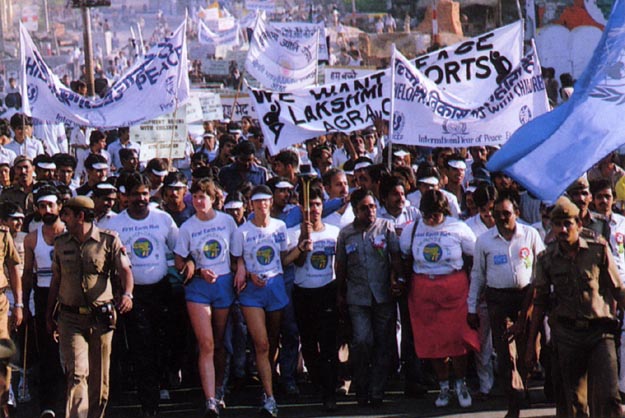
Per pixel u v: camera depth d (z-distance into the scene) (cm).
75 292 1146
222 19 4722
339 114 1623
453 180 1490
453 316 1237
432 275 1239
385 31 5069
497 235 1184
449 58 1574
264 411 1230
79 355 1142
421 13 5066
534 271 1099
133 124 1762
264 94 1617
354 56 4259
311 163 1830
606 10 3909
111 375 1358
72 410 1124
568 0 3941
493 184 1420
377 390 1268
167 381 1341
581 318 1012
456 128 1531
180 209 1362
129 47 6356
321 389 1297
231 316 1362
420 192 1427
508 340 1177
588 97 1060
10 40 6197
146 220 1254
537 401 1268
